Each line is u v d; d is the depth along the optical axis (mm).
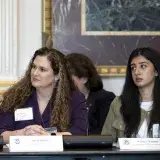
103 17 9656
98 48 9641
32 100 6121
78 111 6055
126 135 6121
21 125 6012
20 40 9773
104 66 9633
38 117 6016
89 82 7680
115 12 9688
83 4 9633
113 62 9641
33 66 6066
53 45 9602
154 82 6223
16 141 4309
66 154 4062
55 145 4309
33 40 9758
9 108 6066
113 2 9688
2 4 9633
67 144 4324
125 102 6238
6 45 9609
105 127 6441
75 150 4219
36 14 9766
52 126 5922
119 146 4473
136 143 4520
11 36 9633
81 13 9633
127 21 9695
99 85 7762
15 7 9672
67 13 9602
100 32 9648
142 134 6082
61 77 6105
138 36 9688
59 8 9578
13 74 9594
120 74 9609
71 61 7535
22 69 9719
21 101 6102
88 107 7555
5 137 5535
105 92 7793
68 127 5934
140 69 6141
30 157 4043
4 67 9570
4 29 9617
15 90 6148
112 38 9656
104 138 4391
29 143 4305
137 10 9695
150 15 9703
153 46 9695
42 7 9656
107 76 9695
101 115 7586
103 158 4113
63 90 6078
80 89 7566
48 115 6027
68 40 9609
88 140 4359
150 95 6227
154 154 4156
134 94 6262
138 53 6211
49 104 6078
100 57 9633
